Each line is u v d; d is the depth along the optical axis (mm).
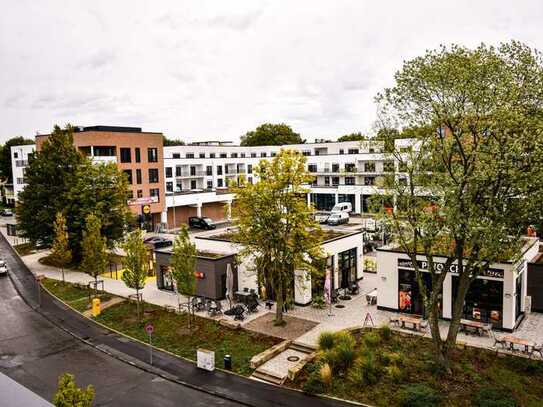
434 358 19484
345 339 20312
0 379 8625
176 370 20312
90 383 19266
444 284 24406
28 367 21000
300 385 18266
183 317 26906
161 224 61688
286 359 20688
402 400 16344
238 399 17500
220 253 32312
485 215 17109
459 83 16875
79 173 42000
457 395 16750
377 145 20188
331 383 17953
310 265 25219
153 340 23938
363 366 18125
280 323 24766
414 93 18203
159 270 33688
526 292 25844
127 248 27547
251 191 24516
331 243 29703
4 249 53594
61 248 36094
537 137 15844
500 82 16609
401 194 19297
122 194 44469
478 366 18906
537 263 25484
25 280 38219
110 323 26906
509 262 22328
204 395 18031
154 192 63781
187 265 24781
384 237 38531
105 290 34250
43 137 66500
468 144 18422
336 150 85938
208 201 69125
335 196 74000
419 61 18000
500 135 16781
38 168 43031
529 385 17375
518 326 23531
